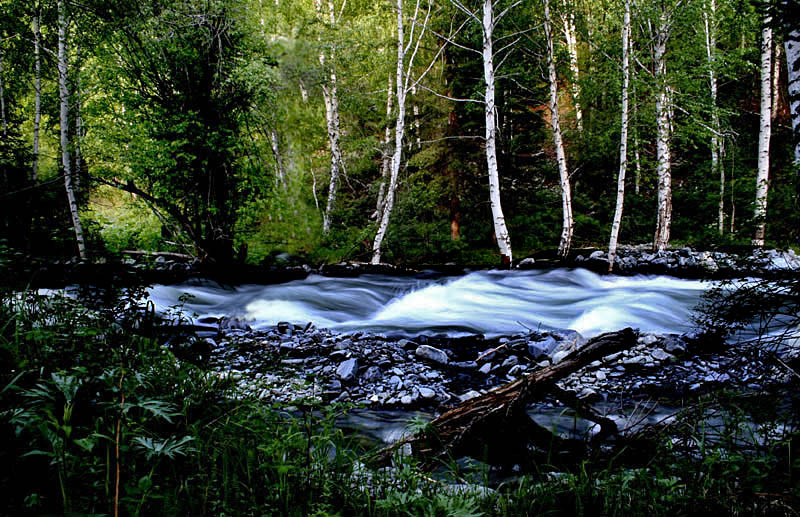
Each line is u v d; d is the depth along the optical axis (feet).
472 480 10.18
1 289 12.92
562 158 61.16
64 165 48.01
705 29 62.80
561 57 64.90
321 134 65.46
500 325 32.81
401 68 58.90
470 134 68.39
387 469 10.43
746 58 73.97
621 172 54.08
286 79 55.42
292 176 56.54
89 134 57.41
